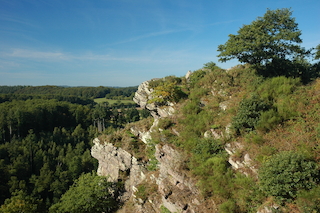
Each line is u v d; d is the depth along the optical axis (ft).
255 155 43.06
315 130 42.22
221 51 74.08
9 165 163.73
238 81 71.51
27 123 250.16
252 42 64.80
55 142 232.32
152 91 83.05
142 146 73.51
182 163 48.96
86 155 206.49
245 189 38.52
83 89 611.88
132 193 61.52
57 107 299.58
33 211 69.72
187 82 84.43
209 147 49.80
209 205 39.29
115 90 641.81
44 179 159.53
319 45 67.00
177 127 60.80
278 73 69.05
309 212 30.19
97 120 319.06
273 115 48.26
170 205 43.04
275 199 33.68
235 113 55.77
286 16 66.18
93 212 62.69
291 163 33.50
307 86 57.11
